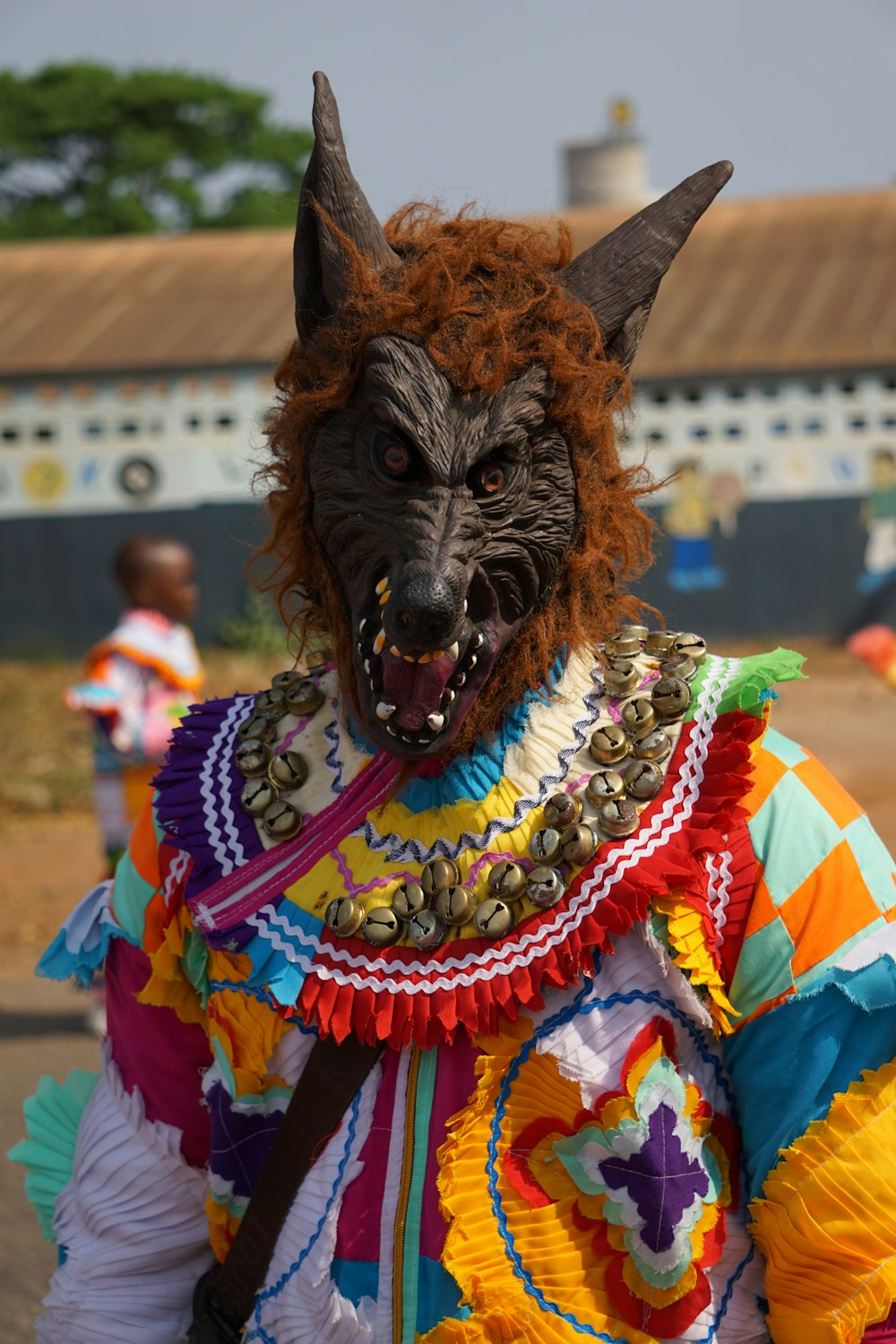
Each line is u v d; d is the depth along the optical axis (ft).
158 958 6.47
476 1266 5.74
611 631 6.44
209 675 64.54
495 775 6.07
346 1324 5.95
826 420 74.02
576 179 126.31
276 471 6.42
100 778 20.77
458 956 5.90
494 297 5.85
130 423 77.71
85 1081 7.43
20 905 33.53
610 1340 5.68
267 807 6.39
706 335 75.97
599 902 5.78
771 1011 5.81
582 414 5.83
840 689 62.95
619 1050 5.80
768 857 5.87
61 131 148.46
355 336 5.85
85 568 78.38
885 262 80.43
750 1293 5.98
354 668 6.05
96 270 87.61
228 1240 6.39
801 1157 5.71
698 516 74.90
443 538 5.59
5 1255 15.61
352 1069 5.98
